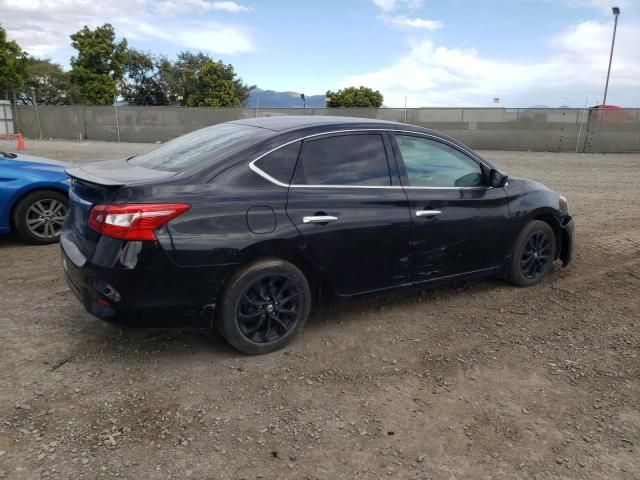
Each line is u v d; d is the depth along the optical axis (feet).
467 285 17.44
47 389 10.70
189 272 11.09
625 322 14.79
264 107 90.07
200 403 10.44
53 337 12.98
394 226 13.53
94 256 10.94
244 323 12.08
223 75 155.63
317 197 12.49
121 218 10.62
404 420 10.12
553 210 17.22
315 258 12.53
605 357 12.76
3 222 20.33
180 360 12.05
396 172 13.88
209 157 12.05
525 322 14.67
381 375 11.73
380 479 8.54
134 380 11.17
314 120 13.70
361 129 13.61
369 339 13.44
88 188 11.64
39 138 98.84
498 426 10.00
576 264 19.95
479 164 15.64
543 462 9.04
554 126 83.41
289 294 12.52
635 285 17.79
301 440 9.43
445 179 14.84
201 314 11.54
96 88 134.00
